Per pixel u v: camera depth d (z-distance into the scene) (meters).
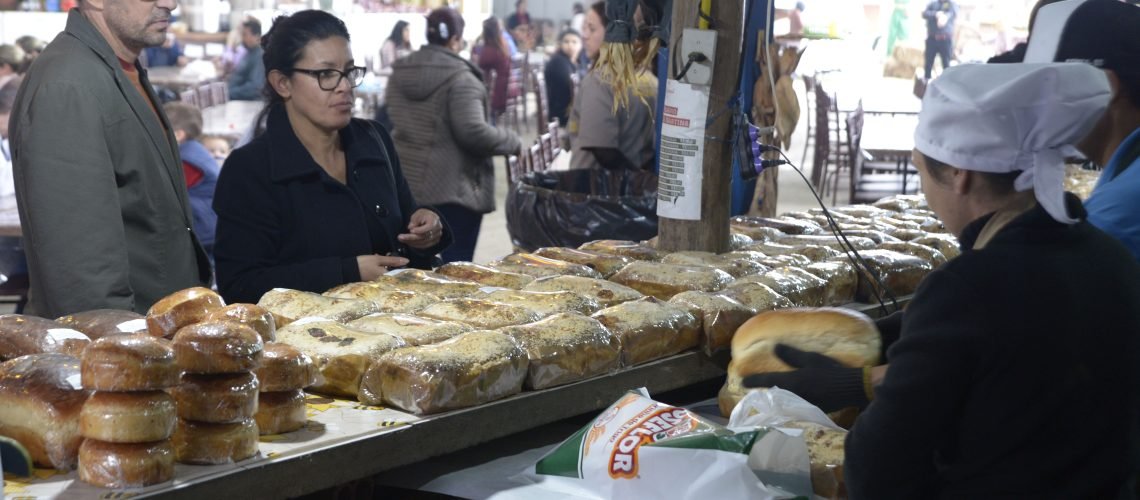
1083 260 1.35
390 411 1.79
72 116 2.31
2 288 4.12
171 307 1.73
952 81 1.39
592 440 1.75
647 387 2.13
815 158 9.42
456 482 1.79
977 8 14.43
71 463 1.48
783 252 2.84
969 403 1.32
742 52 2.71
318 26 2.54
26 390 1.49
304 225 2.59
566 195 3.65
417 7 14.57
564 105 10.16
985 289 1.30
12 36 9.61
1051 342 1.28
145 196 2.47
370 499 1.82
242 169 2.58
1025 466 1.32
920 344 1.31
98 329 1.81
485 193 4.78
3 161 4.77
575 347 1.97
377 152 2.75
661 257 2.75
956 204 1.44
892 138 8.81
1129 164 2.02
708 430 1.70
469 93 4.59
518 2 17.45
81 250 2.29
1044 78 1.32
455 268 2.54
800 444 1.70
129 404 1.40
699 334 2.24
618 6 2.81
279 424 1.63
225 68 9.69
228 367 1.49
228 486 1.48
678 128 2.71
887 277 2.70
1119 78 2.05
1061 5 2.23
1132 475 1.37
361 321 2.03
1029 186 1.37
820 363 1.96
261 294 2.49
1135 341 1.35
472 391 1.78
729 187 2.79
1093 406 1.32
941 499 1.38
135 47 2.54
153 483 1.42
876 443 1.33
